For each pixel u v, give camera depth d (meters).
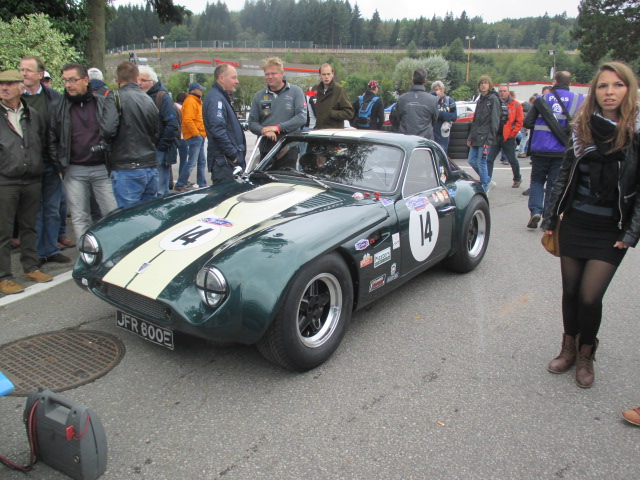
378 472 2.35
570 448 2.56
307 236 3.09
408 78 77.38
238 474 2.32
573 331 3.25
